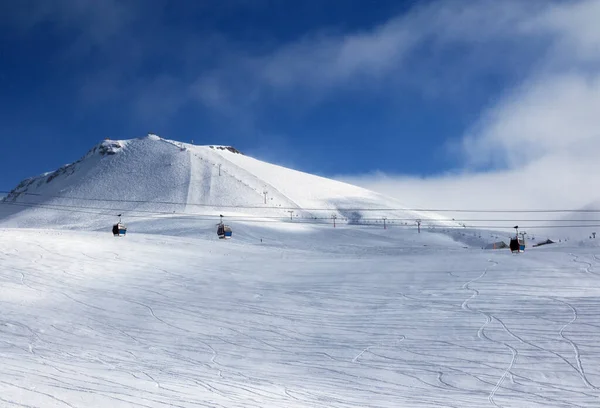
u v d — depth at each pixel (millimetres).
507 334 21922
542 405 16281
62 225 139250
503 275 29984
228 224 95812
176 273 35125
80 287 30938
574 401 16531
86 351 21078
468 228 132500
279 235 89688
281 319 25812
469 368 19344
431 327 23375
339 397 16703
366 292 29125
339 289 30062
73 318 25703
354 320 25141
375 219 163250
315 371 19703
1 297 28016
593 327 21906
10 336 22562
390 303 26984
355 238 95688
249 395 15797
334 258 43281
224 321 25734
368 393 17344
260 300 28875
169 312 27078
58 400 12367
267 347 22391
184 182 171750
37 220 154500
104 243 43906
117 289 31000
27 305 27203
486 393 17328
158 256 40344
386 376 19062
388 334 23094
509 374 18703
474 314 24375
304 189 192000
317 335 23625
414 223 159125
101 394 13594
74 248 40156
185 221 104938
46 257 36719
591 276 28688
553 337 21297
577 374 18422
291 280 32938
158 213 145875
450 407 16000
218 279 33625
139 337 23516
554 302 25000
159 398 13922
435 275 31281
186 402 13797
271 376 18984
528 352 20234
